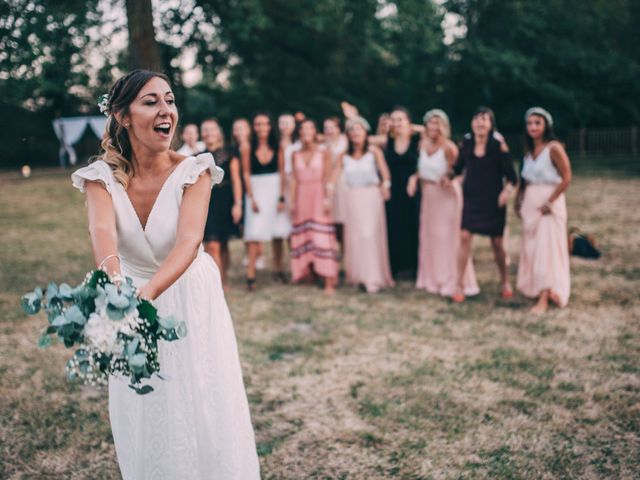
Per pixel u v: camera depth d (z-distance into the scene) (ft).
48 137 98.07
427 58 89.66
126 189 6.63
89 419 11.54
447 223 20.21
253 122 21.22
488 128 18.48
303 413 11.66
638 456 9.83
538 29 89.51
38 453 10.32
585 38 94.58
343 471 9.66
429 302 19.24
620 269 22.16
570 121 90.33
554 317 17.04
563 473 9.41
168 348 6.66
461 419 11.22
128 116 6.39
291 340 15.75
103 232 6.21
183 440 6.72
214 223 20.99
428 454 10.07
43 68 23.76
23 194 55.01
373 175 20.85
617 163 72.23
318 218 20.93
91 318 5.08
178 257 6.14
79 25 23.54
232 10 49.44
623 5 102.89
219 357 6.97
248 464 7.21
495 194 18.65
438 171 20.08
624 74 90.27
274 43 76.59
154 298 5.89
